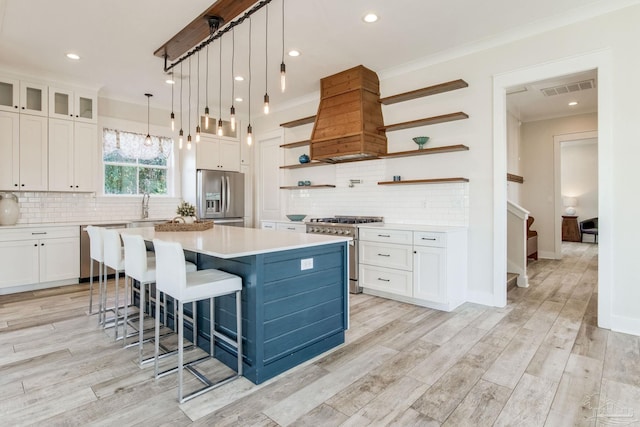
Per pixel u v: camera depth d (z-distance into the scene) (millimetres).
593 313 3516
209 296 2133
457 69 3963
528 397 2039
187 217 3912
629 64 2939
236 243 2512
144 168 5934
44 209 4930
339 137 4488
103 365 2455
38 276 4457
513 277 4551
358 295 4258
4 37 3586
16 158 4414
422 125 4238
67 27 3385
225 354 2480
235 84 5004
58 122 4719
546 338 2895
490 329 3107
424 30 3490
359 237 4289
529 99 5641
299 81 4922
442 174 4113
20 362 2490
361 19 3273
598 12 3066
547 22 3293
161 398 2049
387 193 4664
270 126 6363
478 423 1812
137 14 3150
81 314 3533
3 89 4387
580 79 4715
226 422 1827
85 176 4945
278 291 2357
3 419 1843
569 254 7410
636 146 2912
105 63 4234
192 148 5988
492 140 3729
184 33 3455
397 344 2805
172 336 3000
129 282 4852
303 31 3500
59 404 1981
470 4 3031
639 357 2521
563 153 10234
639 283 2934
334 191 5340
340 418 1859
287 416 1877
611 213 3023
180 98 5605
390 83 4551
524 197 7125
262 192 6602
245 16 3061
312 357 2574
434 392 2104
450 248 3598
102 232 3244
